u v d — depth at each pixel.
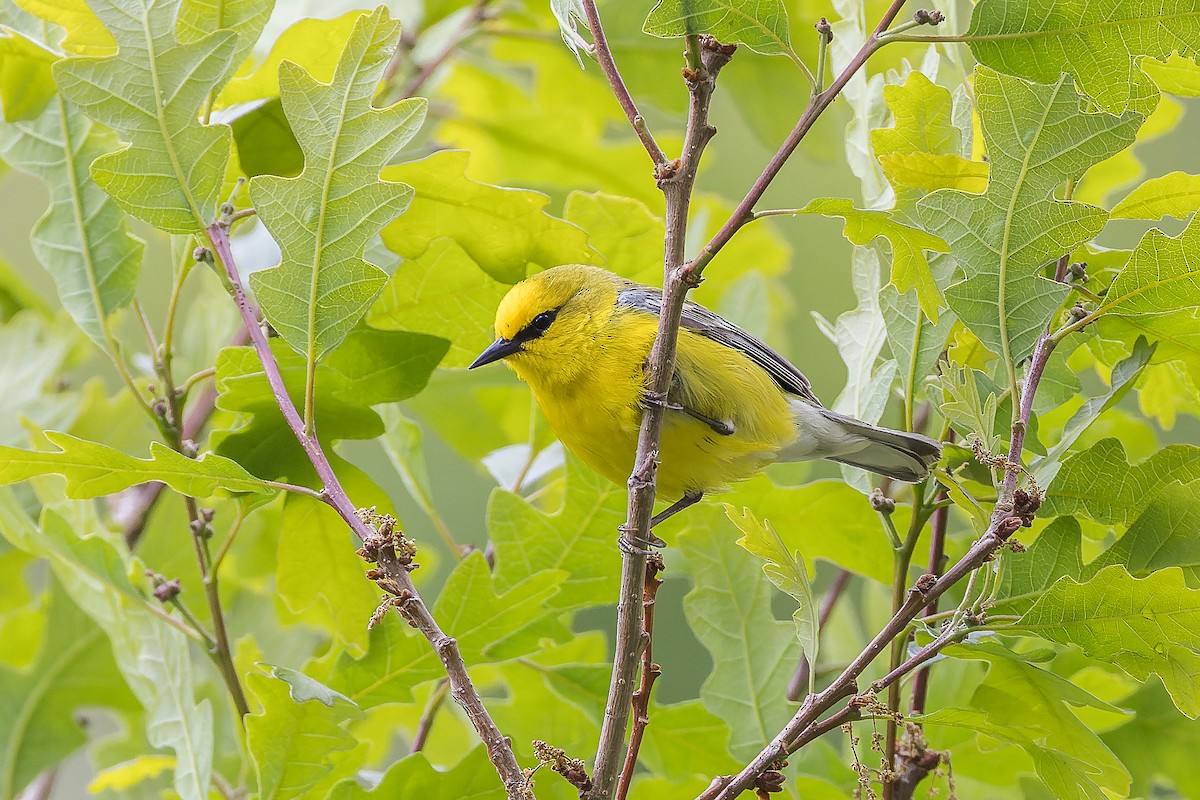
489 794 7.65
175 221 7.14
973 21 6.32
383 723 10.52
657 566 6.37
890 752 7.21
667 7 6.18
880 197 8.90
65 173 8.59
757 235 12.67
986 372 8.05
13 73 8.62
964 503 6.62
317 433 8.24
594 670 9.13
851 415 8.85
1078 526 6.77
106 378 14.62
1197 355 7.21
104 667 9.56
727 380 8.99
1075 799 6.33
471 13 12.06
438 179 8.30
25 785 9.30
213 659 7.88
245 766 8.92
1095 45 6.36
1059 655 8.67
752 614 8.58
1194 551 6.71
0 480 6.52
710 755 8.88
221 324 11.02
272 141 8.58
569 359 8.91
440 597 7.75
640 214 9.59
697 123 6.04
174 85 7.11
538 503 11.59
